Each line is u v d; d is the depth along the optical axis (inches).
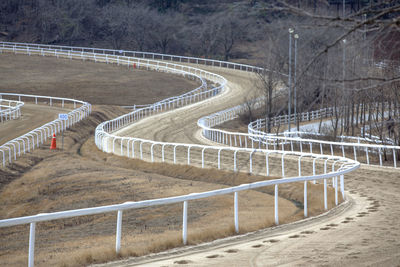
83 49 5915.4
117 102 4515.3
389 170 1700.3
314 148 2395.4
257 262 555.8
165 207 1239.5
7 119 3462.1
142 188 1482.5
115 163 2087.8
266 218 930.7
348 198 1230.3
